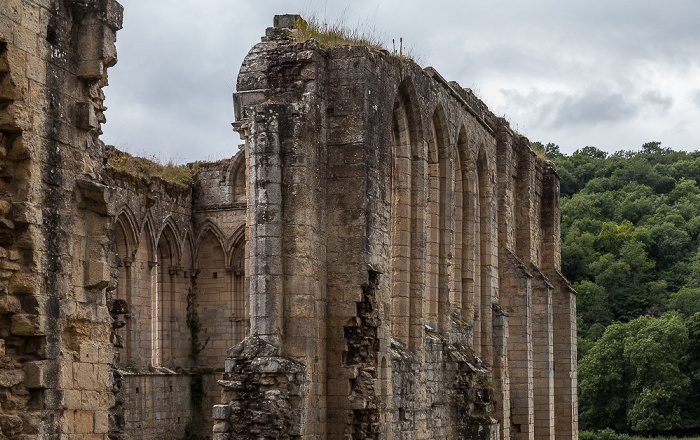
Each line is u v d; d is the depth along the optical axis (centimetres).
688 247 11562
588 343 9900
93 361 1892
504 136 5069
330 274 3080
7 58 1742
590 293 10569
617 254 11450
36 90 1806
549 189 6019
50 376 1777
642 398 8788
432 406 3784
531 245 5397
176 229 5719
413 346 3609
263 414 2758
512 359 5006
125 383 4984
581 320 10469
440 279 4053
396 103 3575
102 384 1914
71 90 1906
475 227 4519
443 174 4106
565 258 11325
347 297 3056
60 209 1847
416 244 3669
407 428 3441
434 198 4044
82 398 1861
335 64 3148
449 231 4097
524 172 5394
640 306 10606
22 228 1759
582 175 13862
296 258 2911
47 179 1819
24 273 1758
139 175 5284
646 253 11212
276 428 2761
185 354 5769
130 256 5188
